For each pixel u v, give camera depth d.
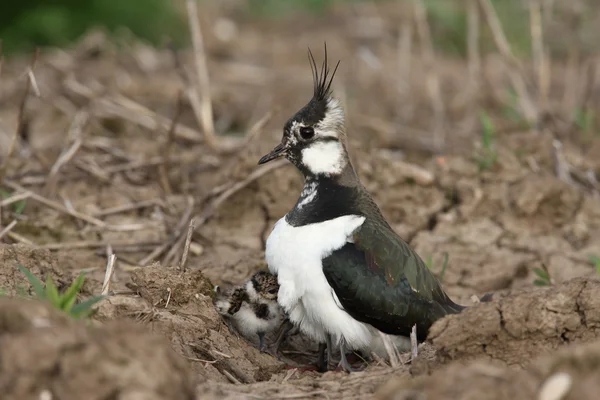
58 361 6.76
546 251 13.86
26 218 13.20
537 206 14.52
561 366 7.17
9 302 7.32
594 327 8.78
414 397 7.16
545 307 8.81
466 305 12.28
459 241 14.05
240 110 20.75
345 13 29.33
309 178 10.91
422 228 14.48
